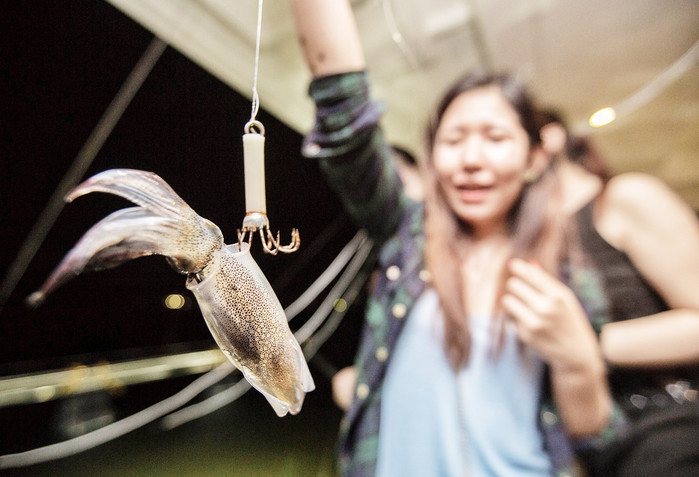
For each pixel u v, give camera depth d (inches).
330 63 19.5
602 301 21.3
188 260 9.4
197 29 30.2
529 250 21.3
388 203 25.0
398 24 30.6
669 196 22.5
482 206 21.5
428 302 22.8
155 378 67.1
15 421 59.3
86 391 64.2
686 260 20.5
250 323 10.0
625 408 19.7
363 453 22.5
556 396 19.7
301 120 43.2
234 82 35.6
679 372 19.8
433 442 20.4
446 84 37.2
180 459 54.5
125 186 8.7
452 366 20.9
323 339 43.8
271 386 10.4
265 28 30.6
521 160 21.4
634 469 17.9
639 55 31.9
